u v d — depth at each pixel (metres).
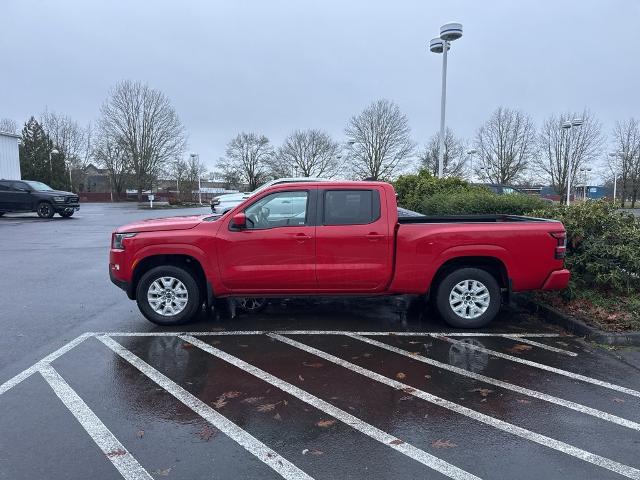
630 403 4.11
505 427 3.69
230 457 3.26
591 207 7.50
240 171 74.00
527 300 7.18
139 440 3.47
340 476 3.05
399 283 6.03
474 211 10.69
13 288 8.54
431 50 16.88
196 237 5.98
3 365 4.87
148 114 58.50
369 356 5.21
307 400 4.14
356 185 6.04
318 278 5.99
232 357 5.14
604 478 3.04
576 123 28.91
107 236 16.80
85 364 4.91
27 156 60.16
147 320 6.53
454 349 5.43
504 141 47.22
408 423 3.75
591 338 5.75
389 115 54.12
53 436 3.51
